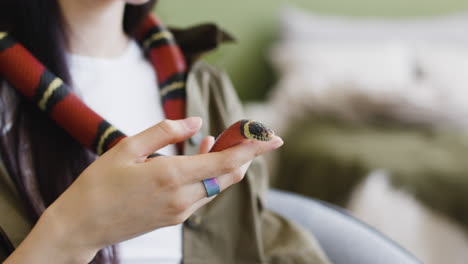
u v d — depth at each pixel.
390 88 2.19
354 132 2.11
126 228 0.60
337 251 0.92
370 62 2.31
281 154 2.05
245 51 2.63
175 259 0.79
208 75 0.92
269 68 2.69
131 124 0.81
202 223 0.82
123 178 0.58
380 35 2.53
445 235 1.63
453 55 2.32
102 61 0.80
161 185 0.58
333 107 2.23
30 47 0.74
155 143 0.60
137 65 0.86
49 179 0.70
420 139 2.02
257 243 0.84
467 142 1.95
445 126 2.14
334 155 1.86
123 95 0.81
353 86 2.23
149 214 0.59
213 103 0.90
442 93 2.17
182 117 0.84
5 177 0.68
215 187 0.61
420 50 2.38
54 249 0.59
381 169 1.73
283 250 0.86
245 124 0.59
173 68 0.85
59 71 0.74
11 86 0.72
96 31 0.80
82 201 0.59
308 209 1.02
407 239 1.62
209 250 0.82
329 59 2.36
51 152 0.71
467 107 2.12
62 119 0.70
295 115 2.25
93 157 0.74
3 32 0.73
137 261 0.76
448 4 2.76
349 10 2.72
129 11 0.85
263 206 0.89
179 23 2.40
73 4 0.77
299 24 2.56
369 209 1.68
